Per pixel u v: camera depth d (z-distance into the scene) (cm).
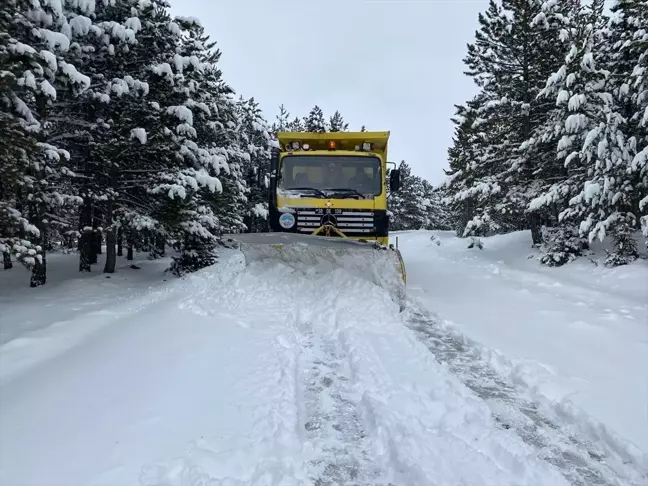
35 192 944
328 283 779
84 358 484
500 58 1917
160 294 830
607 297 908
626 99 1250
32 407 373
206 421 352
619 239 1202
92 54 1077
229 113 1839
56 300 884
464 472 296
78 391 402
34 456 305
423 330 672
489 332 639
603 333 633
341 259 812
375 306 709
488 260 1648
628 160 1156
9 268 1365
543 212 1711
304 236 796
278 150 900
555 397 431
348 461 322
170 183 1145
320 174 880
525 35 1738
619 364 510
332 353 543
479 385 470
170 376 433
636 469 322
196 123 1457
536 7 1698
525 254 1653
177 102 1212
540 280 1137
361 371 463
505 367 508
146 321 630
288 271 820
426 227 6206
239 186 1825
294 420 359
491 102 2002
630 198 1206
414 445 325
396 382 441
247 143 2256
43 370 458
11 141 766
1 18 768
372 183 874
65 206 1127
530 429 380
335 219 833
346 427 371
